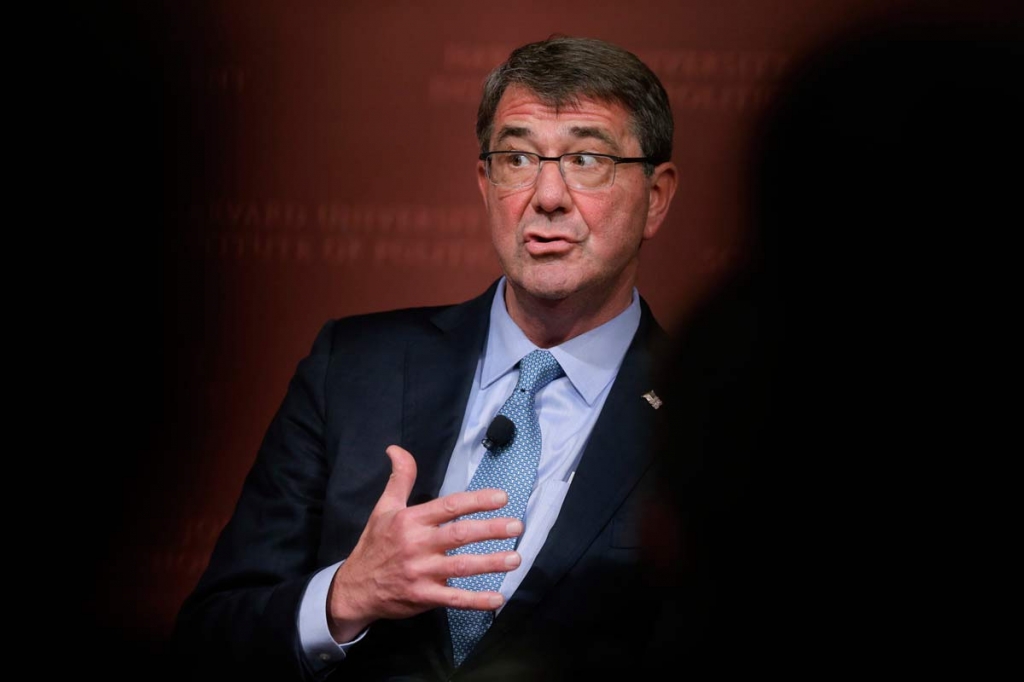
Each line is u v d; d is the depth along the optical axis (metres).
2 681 10.62
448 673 5.80
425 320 6.87
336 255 11.53
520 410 6.22
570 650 5.69
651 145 6.27
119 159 11.69
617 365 6.45
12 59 11.66
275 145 11.59
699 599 3.33
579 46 6.18
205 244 11.66
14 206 11.87
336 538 6.16
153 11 11.62
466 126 11.39
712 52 10.81
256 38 11.55
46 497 11.51
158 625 11.15
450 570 5.14
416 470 5.66
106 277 11.74
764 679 3.08
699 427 3.24
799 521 2.88
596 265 6.11
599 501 5.88
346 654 5.71
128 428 11.64
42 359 11.73
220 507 11.55
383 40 11.44
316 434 6.53
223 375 11.65
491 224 6.32
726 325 3.14
